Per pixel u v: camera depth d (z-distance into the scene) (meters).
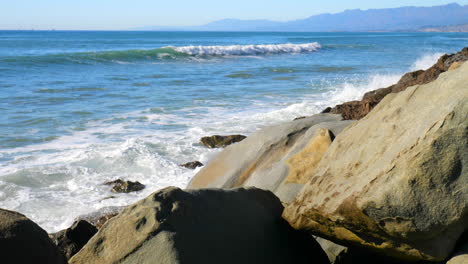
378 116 3.52
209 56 38.09
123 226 2.83
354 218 2.91
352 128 3.75
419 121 3.04
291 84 21.20
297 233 3.50
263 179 5.11
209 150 10.66
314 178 3.52
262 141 5.66
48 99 16.64
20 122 12.98
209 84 21.31
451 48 57.16
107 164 9.59
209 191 3.21
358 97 16.73
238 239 3.03
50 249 2.33
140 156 10.03
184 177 9.02
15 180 8.58
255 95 17.89
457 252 2.77
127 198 8.07
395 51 50.69
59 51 47.16
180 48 36.97
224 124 12.91
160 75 24.69
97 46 59.94
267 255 3.10
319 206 3.14
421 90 3.37
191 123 13.07
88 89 19.20
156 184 8.70
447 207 2.68
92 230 5.14
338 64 32.59
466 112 2.76
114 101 16.42
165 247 2.67
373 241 3.00
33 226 2.34
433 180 2.71
